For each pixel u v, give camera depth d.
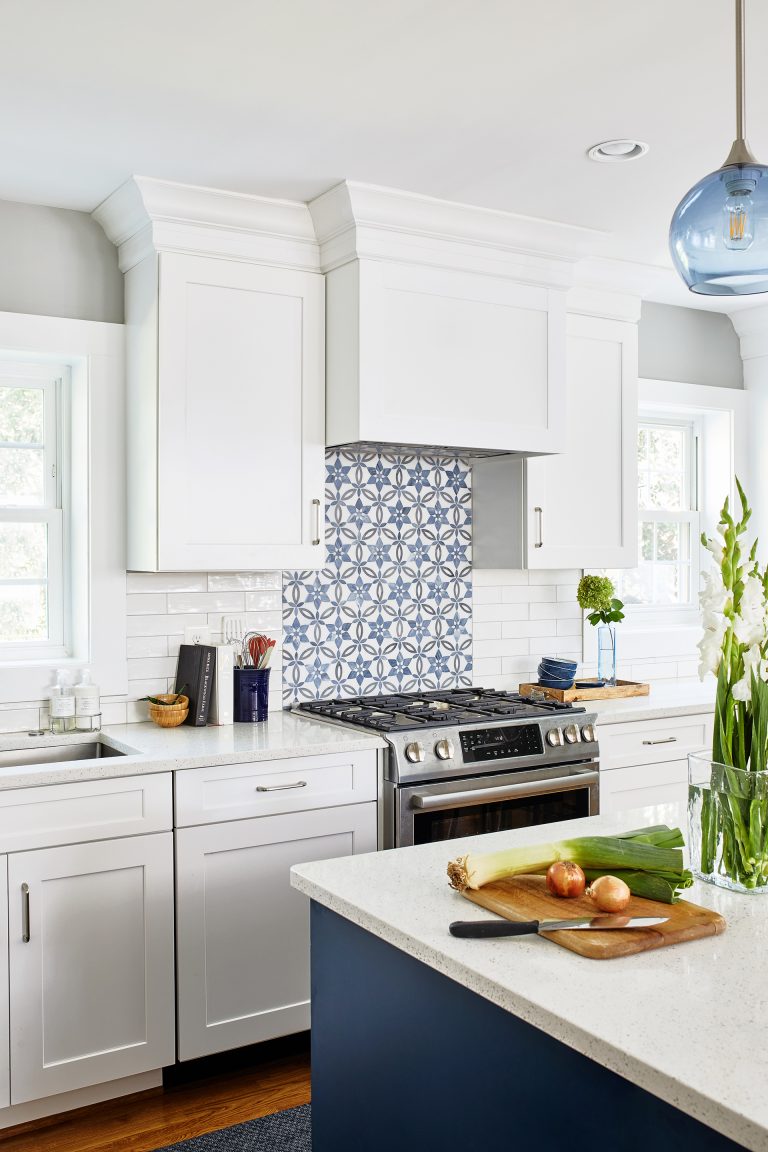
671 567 5.10
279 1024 3.14
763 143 3.04
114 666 3.54
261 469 3.47
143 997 2.94
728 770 1.81
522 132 2.92
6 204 3.43
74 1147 2.75
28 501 3.62
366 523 4.04
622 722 3.87
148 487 3.37
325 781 3.19
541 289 3.83
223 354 3.40
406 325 3.51
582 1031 1.29
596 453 4.20
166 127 2.88
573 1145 1.36
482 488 4.26
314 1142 1.99
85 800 2.83
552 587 4.55
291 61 2.50
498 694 4.03
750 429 5.12
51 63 2.51
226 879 3.05
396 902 1.76
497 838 2.16
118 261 3.59
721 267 1.75
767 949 1.56
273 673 3.83
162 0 2.22
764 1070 1.18
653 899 1.73
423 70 2.55
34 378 3.61
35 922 2.77
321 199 3.40
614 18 2.30
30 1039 2.77
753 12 2.25
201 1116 2.91
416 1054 1.67
